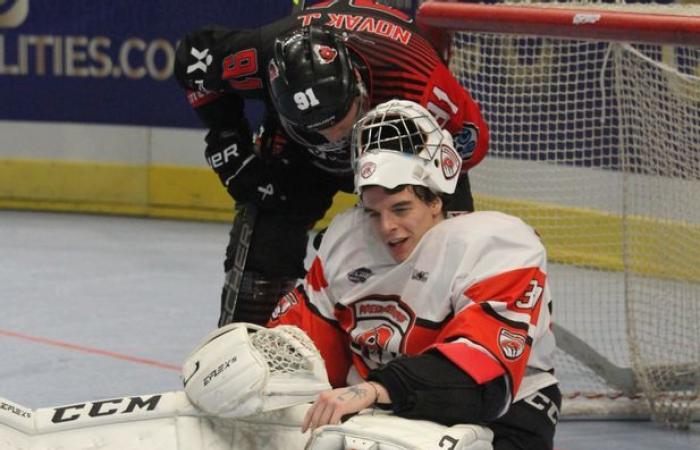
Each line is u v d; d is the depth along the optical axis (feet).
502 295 20.81
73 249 59.31
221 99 29.91
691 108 33.47
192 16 63.52
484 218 21.81
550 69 40.04
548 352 22.33
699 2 43.21
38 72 66.59
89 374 38.78
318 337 23.07
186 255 58.13
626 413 34.71
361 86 25.57
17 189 68.54
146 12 64.34
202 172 65.82
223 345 21.31
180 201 66.49
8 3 65.77
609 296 42.34
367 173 21.33
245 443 21.81
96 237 62.13
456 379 19.86
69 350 41.73
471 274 21.07
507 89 39.52
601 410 34.55
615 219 42.11
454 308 21.39
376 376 20.21
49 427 21.91
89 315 46.83
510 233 21.44
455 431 19.35
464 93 28.07
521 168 41.11
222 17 62.39
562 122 40.81
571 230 42.19
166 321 45.96
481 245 21.20
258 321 30.91
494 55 38.68
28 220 66.18
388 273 22.06
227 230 64.23
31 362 40.19
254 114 60.34
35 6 65.46
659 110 34.81
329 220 61.52
